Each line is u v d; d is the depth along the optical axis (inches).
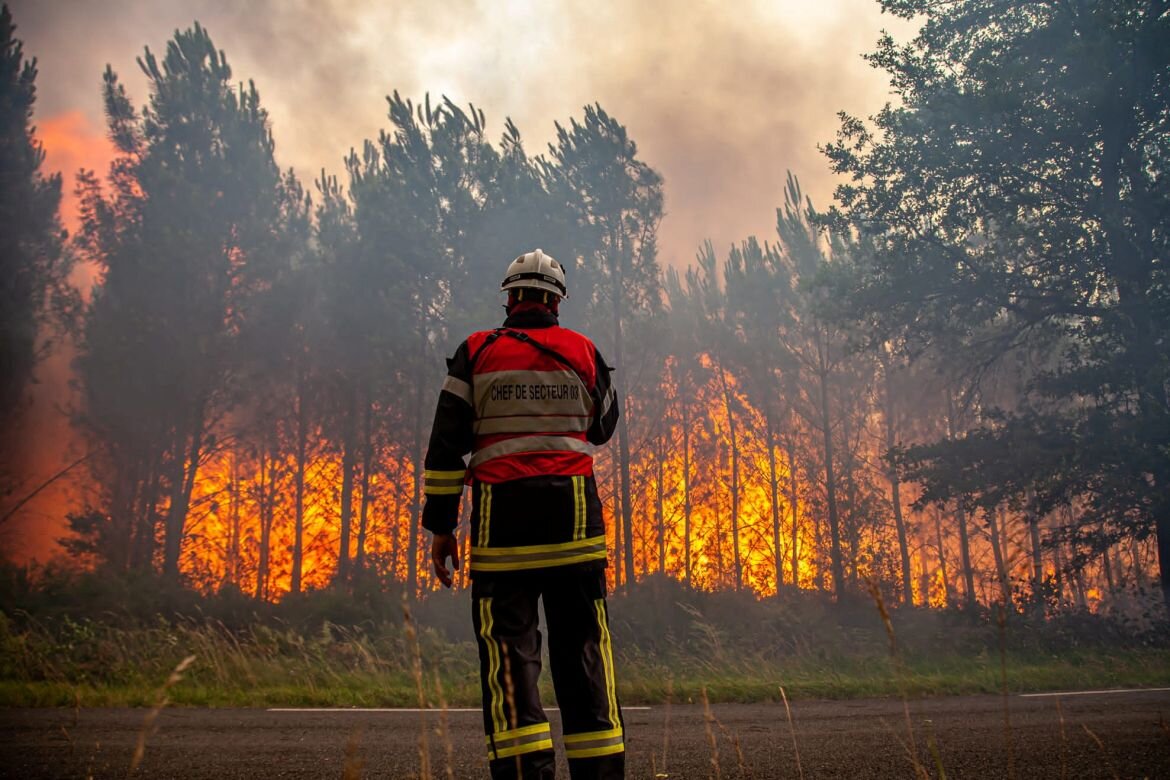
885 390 1151.0
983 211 756.6
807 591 970.7
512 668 76.3
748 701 275.1
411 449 1112.2
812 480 1181.7
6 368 852.6
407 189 1096.8
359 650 381.4
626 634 561.0
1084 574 780.0
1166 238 679.7
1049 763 136.3
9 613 495.8
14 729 186.4
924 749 153.2
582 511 82.2
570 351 86.9
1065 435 679.7
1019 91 712.4
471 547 82.1
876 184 794.2
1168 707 230.5
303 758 146.9
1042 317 739.4
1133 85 687.7
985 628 588.4
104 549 848.3
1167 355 643.5
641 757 147.1
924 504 747.4
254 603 585.0
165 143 1001.5
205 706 250.8
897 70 783.7
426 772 68.1
